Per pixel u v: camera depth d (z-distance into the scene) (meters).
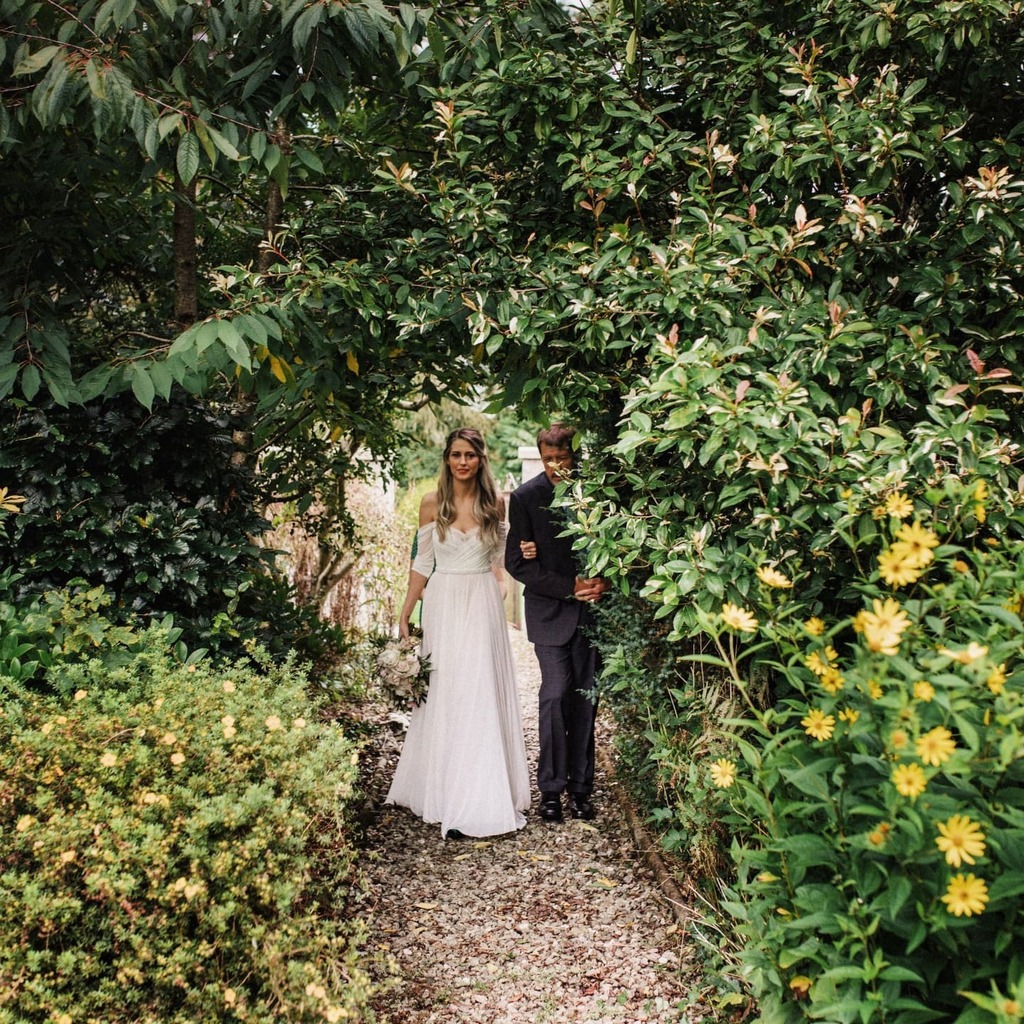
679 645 3.12
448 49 3.27
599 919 2.86
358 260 3.58
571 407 3.17
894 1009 1.58
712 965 2.34
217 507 3.76
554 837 3.54
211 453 3.69
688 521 2.63
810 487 2.29
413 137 3.86
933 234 2.84
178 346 2.80
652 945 2.68
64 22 2.79
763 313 2.56
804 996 1.87
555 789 3.68
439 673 3.69
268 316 3.05
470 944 2.73
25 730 2.40
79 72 2.61
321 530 5.65
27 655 2.93
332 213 3.63
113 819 2.01
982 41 2.80
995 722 1.58
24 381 2.98
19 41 2.81
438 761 3.62
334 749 2.52
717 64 3.08
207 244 4.60
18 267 3.45
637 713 3.32
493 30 2.98
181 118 2.76
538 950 2.69
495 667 3.74
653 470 2.74
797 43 3.06
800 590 2.42
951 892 1.44
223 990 1.92
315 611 5.63
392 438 5.32
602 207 2.97
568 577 3.70
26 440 3.30
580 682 3.76
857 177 2.90
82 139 3.46
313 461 5.00
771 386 2.28
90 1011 1.82
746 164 2.86
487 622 3.74
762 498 2.30
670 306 2.58
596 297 2.95
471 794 3.52
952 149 2.63
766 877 1.87
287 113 3.17
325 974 2.08
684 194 3.17
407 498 10.33
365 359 3.80
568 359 2.97
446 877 3.20
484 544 3.79
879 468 2.20
